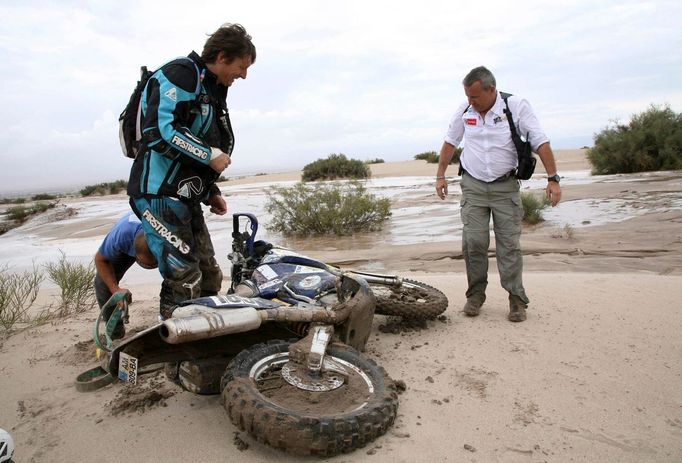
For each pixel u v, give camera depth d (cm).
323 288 425
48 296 734
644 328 469
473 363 416
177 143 357
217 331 315
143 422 345
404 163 5006
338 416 288
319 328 350
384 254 916
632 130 2241
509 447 303
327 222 1230
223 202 470
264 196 2217
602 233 957
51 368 448
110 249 453
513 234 502
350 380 334
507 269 504
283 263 462
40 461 308
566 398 356
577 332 470
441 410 346
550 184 490
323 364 333
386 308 479
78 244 1298
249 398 287
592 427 321
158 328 312
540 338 461
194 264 397
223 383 306
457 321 517
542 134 483
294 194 1332
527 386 375
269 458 297
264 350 336
